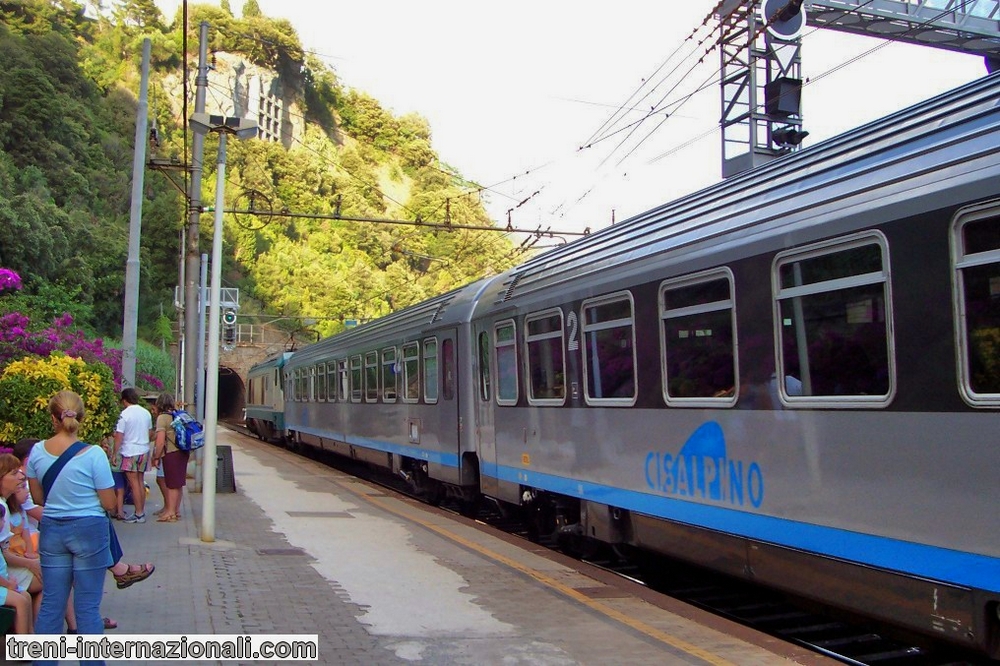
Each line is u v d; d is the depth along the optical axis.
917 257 5.27
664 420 7.87
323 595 7.39
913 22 18.09
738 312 6.87
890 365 5.41
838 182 6.09
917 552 5.21
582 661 5.61
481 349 12.51
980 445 4.81
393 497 15.85
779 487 6.40
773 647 6.38
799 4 14.00
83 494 4.93
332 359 22.73
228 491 14.91
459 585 7.93
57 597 4.88
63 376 8.83
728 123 16.64
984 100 5.28
